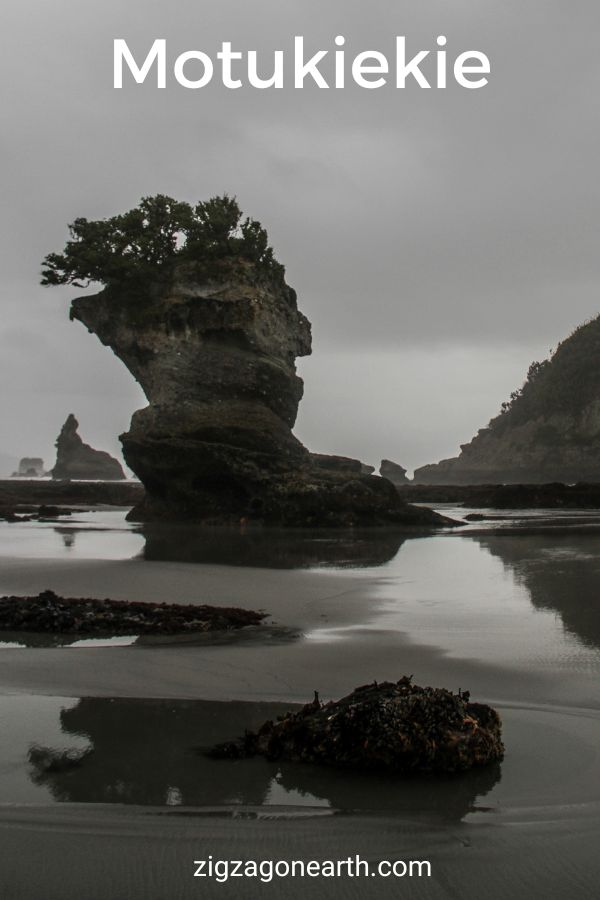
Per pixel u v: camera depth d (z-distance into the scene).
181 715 9.79
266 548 31.80
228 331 48.88
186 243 52.12
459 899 5.58
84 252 50.47
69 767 7.90
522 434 173.38
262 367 48.28
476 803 7.03
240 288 49.06
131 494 83.44
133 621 15.59
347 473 45.56
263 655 13.16
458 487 93.62
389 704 8.11
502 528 42.56
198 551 30.61
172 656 13.15
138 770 7.82
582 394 165.75
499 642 13.89
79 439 149.25
